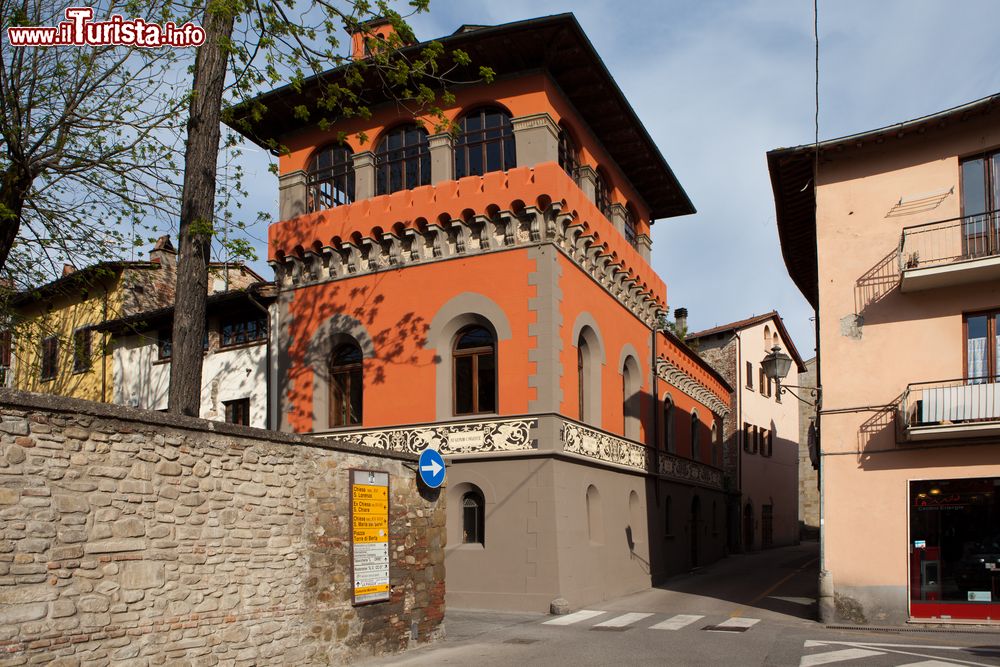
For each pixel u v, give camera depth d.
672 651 12.89
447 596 18.50
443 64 20.08
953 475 15.90
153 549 8.66
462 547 18.67
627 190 26.19
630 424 24.70
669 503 27.48
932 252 16.73
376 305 20.80
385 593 12.47
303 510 10.99
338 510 11.66
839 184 17.86
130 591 8.34
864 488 16.58
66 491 7.80
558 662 11.97
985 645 13.16
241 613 9.74
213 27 13.30
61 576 7.66
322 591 11.16
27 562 7.37
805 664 11.59
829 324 17.44
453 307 19.75
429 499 13.93
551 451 18.08
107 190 14.03
